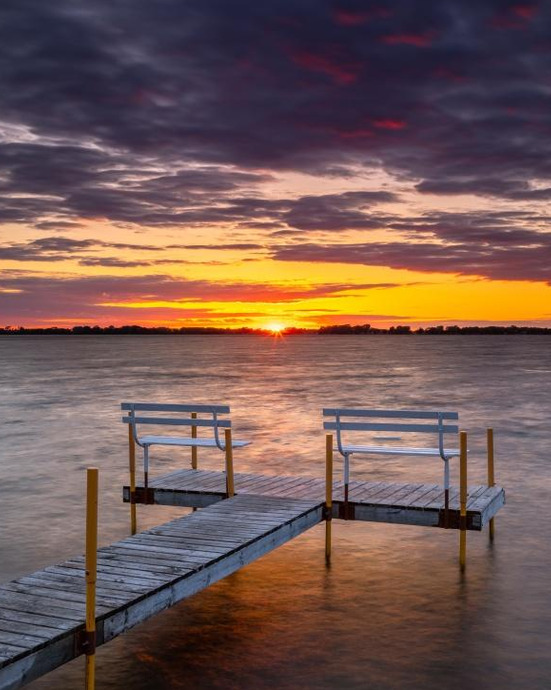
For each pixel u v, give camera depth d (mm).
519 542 11727
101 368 70375
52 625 6199
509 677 7191
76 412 31281
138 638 8133
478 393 40125
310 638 8102
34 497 15102
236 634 8219
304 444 22469
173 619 8656
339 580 9953
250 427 26406
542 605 9039
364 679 7141
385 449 10547
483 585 9750
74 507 14172
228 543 8469
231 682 7090
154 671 7348
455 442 23094
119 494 15367
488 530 12453
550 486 16125
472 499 10711
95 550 6254
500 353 119500
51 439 23531
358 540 11828
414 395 38906
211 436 23922
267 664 7473
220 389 43469
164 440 11625
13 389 44219
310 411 31562
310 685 7027
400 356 103750
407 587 9680
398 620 8586
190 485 11719
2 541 11820
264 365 75438
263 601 9211
